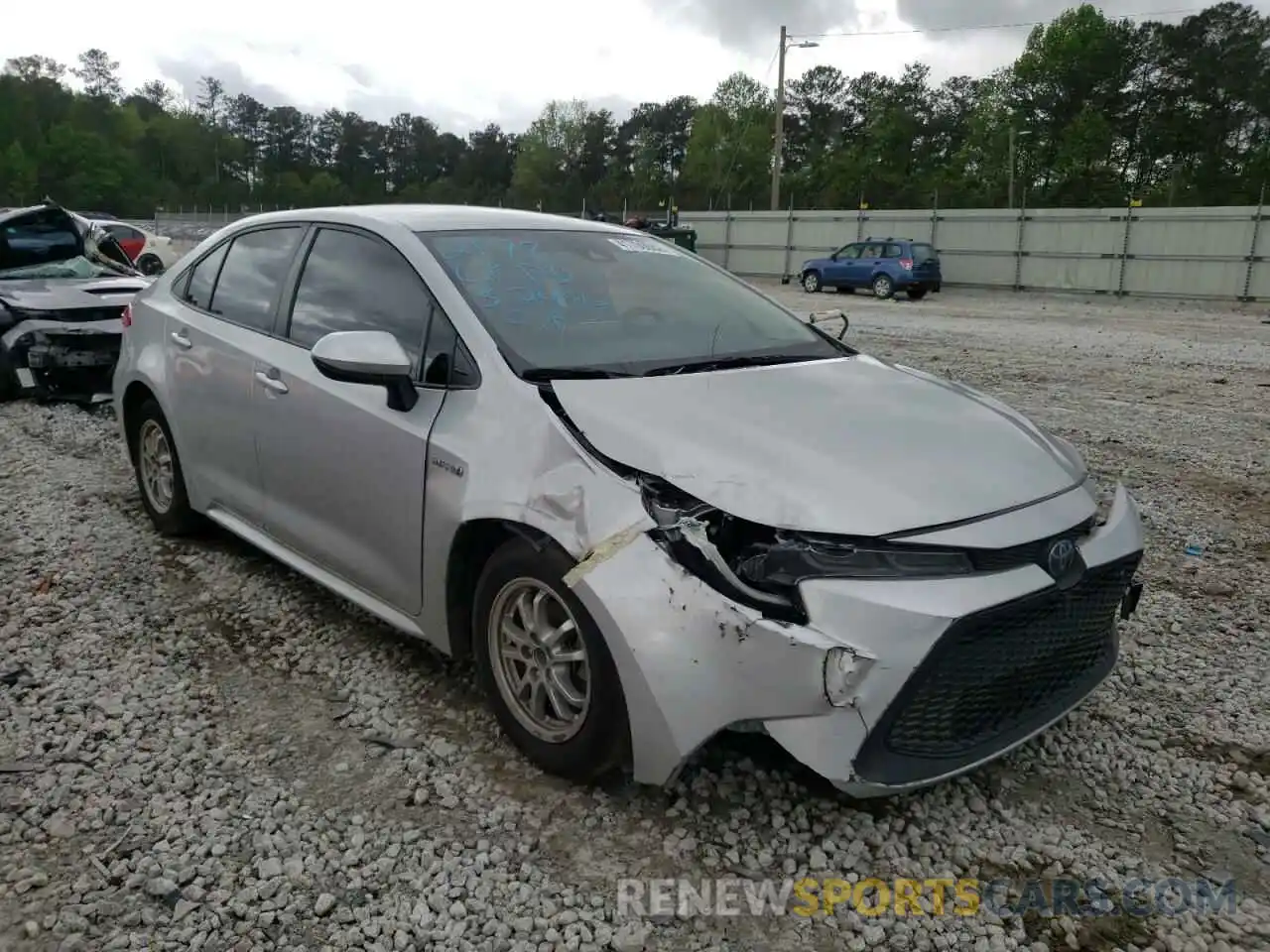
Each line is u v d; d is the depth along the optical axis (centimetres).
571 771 302
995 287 2928
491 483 309
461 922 254
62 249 940
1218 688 387
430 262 367
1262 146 6650
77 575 467
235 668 384
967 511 278
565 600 289
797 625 257
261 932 250
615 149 9994
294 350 403
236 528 452
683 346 371
